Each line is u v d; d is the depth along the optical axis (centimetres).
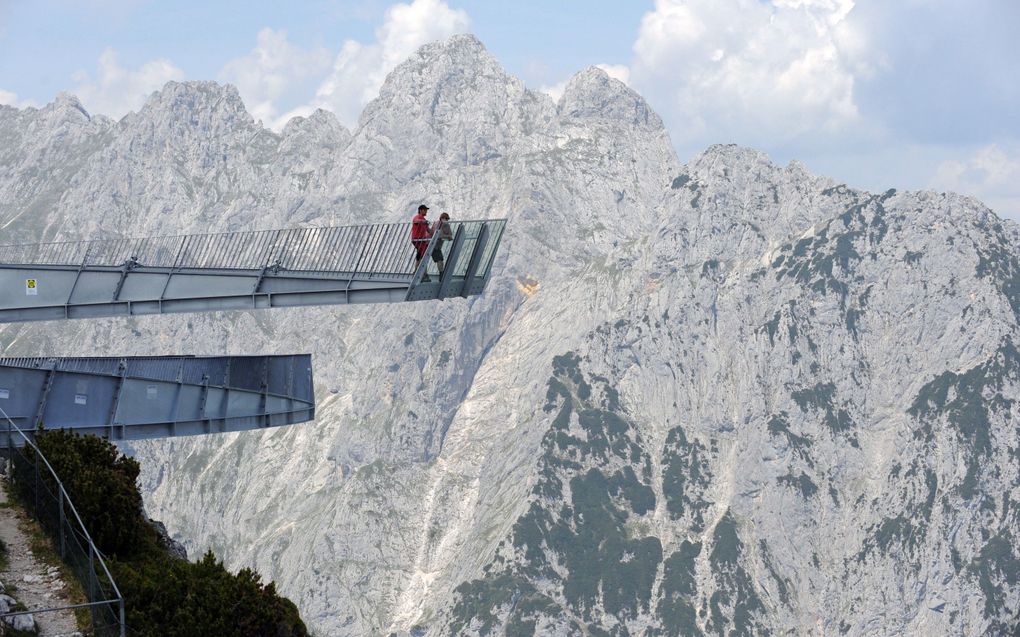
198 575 3338
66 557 3300
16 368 5919
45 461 3512
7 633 2812
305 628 3456
